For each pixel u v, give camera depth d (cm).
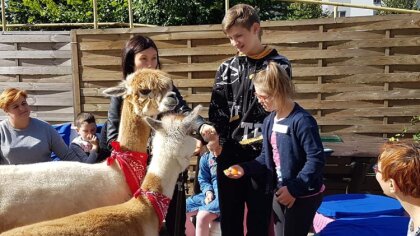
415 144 218
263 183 323
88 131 412
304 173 281
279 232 317
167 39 609
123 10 1042
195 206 468
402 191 206
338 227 343
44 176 253
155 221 239
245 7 313
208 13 994
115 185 266
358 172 528
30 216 246
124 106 282
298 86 589
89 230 207
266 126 311
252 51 320
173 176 250
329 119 588
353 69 572
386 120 577
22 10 1113
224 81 334
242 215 346
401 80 561
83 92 642
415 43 550
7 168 254
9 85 664
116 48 624
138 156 277
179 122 253
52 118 662
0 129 368
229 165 335
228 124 335
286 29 581
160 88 273
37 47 654
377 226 342
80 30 627
